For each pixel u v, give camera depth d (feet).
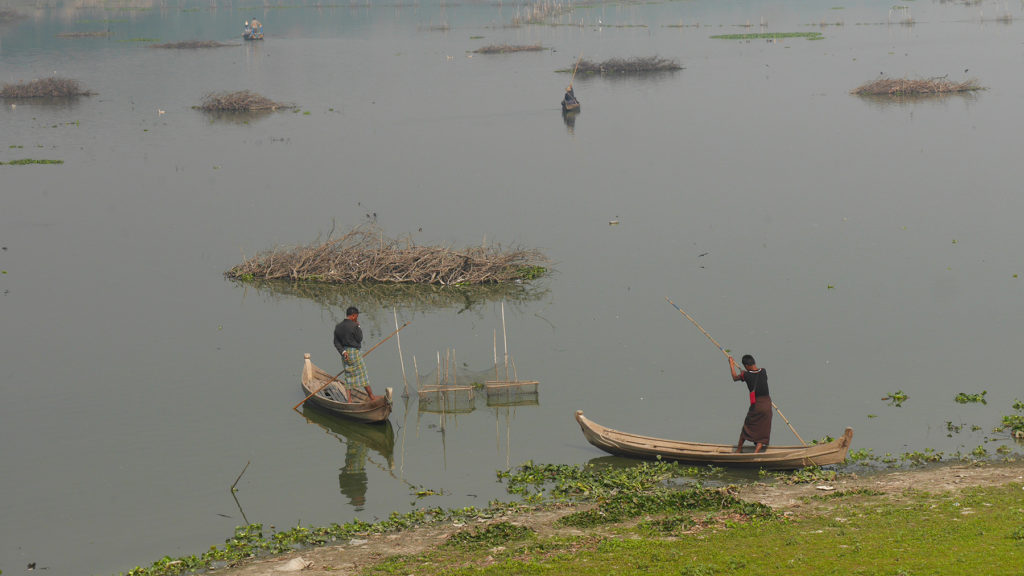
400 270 120.78
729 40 403.95
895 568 43.80
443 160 190.29
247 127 234.99
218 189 171.73
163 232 144.97
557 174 175.63
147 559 58.39
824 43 378.73
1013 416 73.20
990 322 95.61
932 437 71.00
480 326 102.42
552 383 86.17
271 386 88.79
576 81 298.35
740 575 45.52
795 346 91.45
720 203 151.02
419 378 88.38
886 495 58.70
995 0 570.05
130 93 295.69
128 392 87.40
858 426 73.77
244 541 59.72
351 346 82.17
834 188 157.58
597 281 115.55
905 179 161.58
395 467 71.61
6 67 363.35
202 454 74.74
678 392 82.84
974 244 123.54
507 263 120.16
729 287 110.73
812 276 113.50
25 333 103.50
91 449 75.77
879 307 101.50
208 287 119.14
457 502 65.05
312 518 63.52
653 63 314.76
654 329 98.63
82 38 477.36
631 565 48.49
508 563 50.47
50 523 63.62
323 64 358.64
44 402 85.30
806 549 48.67
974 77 270.67
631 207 150.82
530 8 622.13
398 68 342.03
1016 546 45.42
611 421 77.51
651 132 212.64
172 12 654.94
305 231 142.61
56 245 139.13
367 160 192.75
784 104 242.78
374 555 54.90
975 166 168.25
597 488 64.39
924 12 516.32
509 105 257.34
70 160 199.00
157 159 198.70
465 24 533.55
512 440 75.72
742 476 66.08
